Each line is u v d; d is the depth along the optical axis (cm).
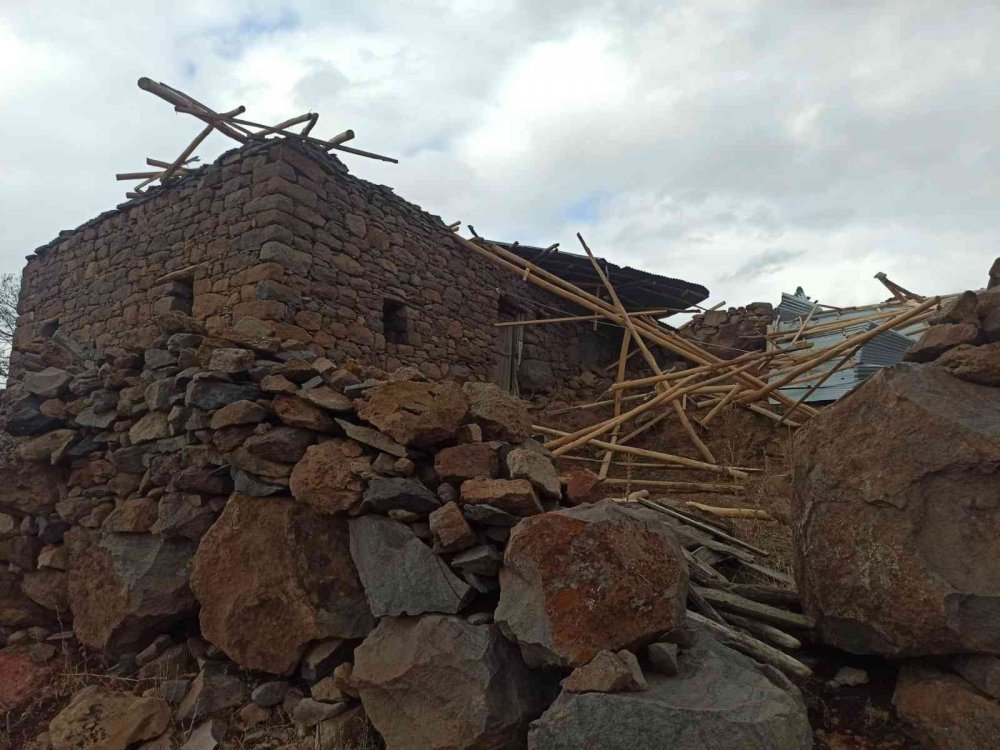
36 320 924
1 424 443
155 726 293
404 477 304
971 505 229
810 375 756
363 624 300
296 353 379
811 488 275
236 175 682
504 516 271
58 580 383
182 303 724
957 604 220
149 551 346
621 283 1156
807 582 272
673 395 666
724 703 203
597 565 236
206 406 347
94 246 848
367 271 741
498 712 233
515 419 331
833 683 255
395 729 252
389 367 758
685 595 246
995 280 288
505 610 244
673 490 570
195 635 346
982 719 207
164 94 623
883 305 929
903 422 250
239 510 329
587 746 205
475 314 924
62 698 331
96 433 408
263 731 290
